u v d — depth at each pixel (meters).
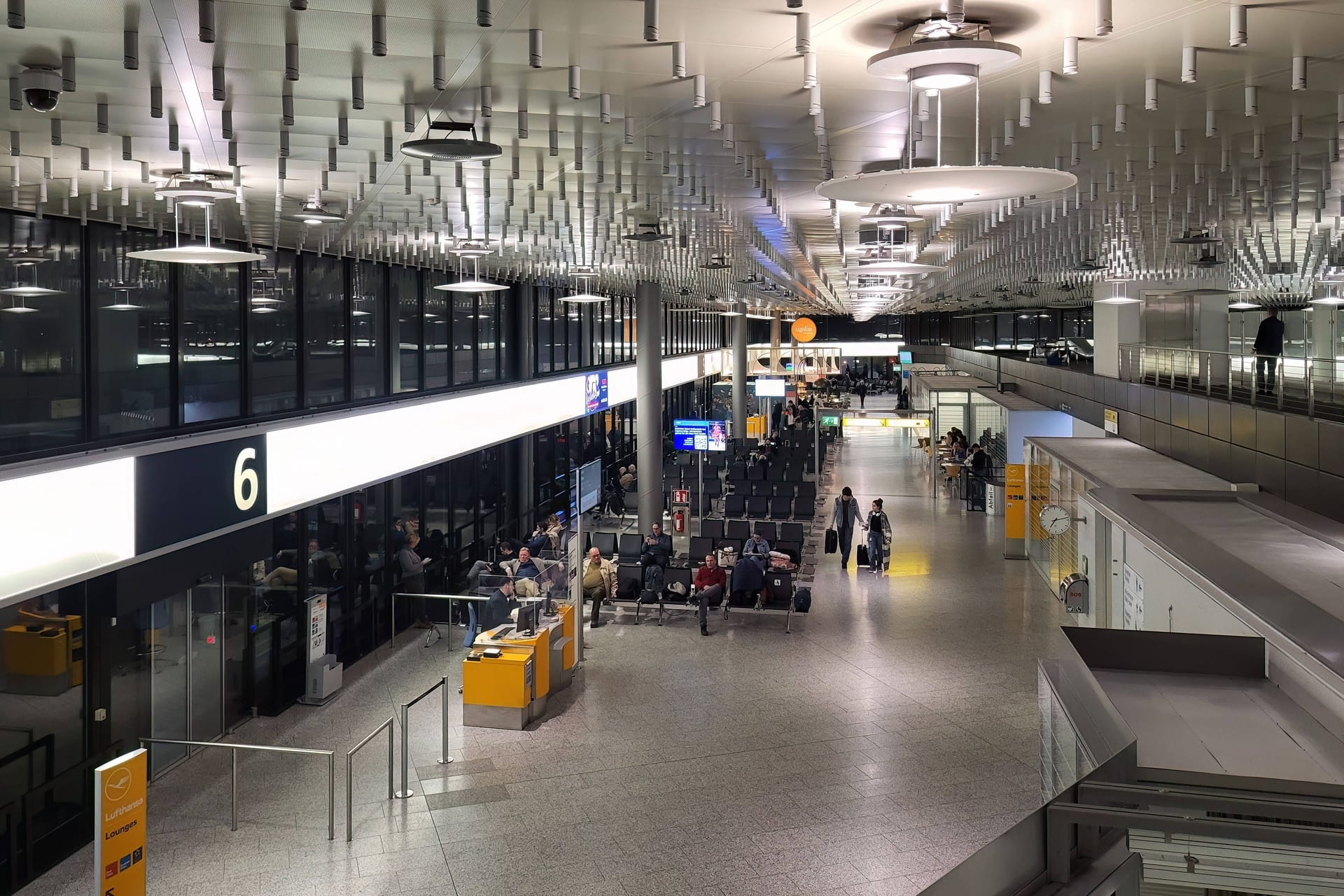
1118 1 4.23
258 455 12.18
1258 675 7.81
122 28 4.31
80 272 10.38
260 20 4.24
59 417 10.05
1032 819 4.34
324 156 7.47
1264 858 4.53
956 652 16.41
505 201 10.24
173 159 7.33
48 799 10.13
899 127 6.80
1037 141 7.38
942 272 19.88
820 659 16.17
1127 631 7.92
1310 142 7.47
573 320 28.14
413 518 18.86
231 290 13.05
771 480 32.34
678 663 16.08
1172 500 13.44
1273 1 4.26
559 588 16.06
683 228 13.12
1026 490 24.02
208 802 11.13
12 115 5.91
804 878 9.22
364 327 16.59
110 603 9.69
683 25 4.46
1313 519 11.23
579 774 11.70
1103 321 27.22
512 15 4.24
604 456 33.12
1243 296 28.36
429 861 9.64
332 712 14.19
